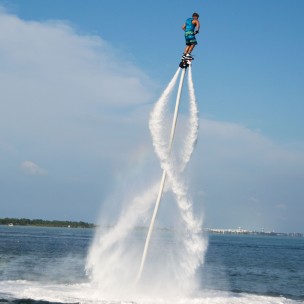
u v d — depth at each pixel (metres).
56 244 149.88
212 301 38.84
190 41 36.38
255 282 61.03
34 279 51.72
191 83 36.97
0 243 145.38
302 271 82.81
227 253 137.50
